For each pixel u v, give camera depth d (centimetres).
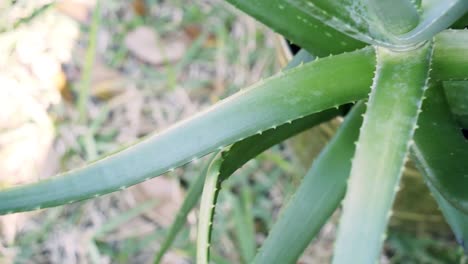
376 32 63
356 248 54
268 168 131
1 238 127
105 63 141
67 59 141
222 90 137
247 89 67
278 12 73
